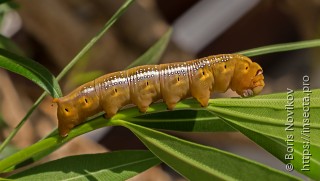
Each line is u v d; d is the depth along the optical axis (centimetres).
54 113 64
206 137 69
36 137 60
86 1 65
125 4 34
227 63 34
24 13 65
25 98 68
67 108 33
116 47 67
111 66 68
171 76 34
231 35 92
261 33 93
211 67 34
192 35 90
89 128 33
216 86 34
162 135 32
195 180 31
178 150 32
